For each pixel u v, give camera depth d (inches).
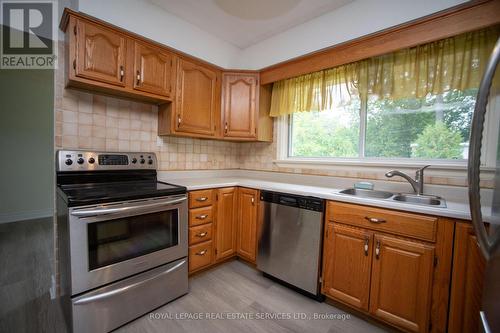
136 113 85.7
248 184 89.2
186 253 73.9
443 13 59.8
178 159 99.2
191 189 77.3
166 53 81.6
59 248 65.7
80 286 52.7
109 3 67.6
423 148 74.7
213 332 58.0
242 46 107.5
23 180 137.4
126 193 60.1
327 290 68.3
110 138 79.0
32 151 139.5
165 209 67.6
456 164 67.5
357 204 62.7
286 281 76.5
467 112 67.5
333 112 95.0
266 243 81.9
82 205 52.6
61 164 65.3
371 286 60.1
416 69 69.2
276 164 108.7
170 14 82.5
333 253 66.9
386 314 57.8
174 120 85.3
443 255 50.5
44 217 143.1
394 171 69.2
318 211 69.2
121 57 70.1
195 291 75.1
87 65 63.7
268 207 81.6
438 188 68.1
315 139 100.7
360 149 87.1
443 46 64.8
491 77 25.7
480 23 55.6
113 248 58.1
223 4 78.0
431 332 52.0
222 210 88.2
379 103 82.8
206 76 94.8
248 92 102.5
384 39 70.0
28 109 137.6
